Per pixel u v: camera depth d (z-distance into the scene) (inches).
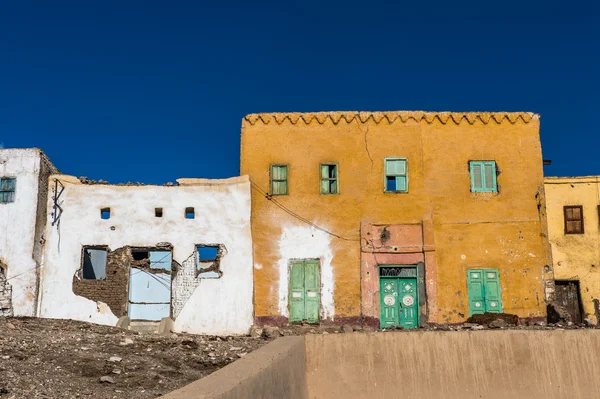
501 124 951.6
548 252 918.4
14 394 384.5
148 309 899.4
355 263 914.7
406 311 905.5
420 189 932.6
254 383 391.9
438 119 951.0
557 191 1055.6
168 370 486.6
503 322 818.2
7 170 910.4
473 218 925.8
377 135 946.1
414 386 564.1
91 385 426.9
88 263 991.6
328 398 546.3
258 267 914.7
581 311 1021.8
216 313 898.1
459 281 909.8
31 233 893.2
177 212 922.7
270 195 931.3
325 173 939.3
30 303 879.7
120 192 925.8
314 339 558.9
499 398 567.2
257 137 946.1
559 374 576.7
